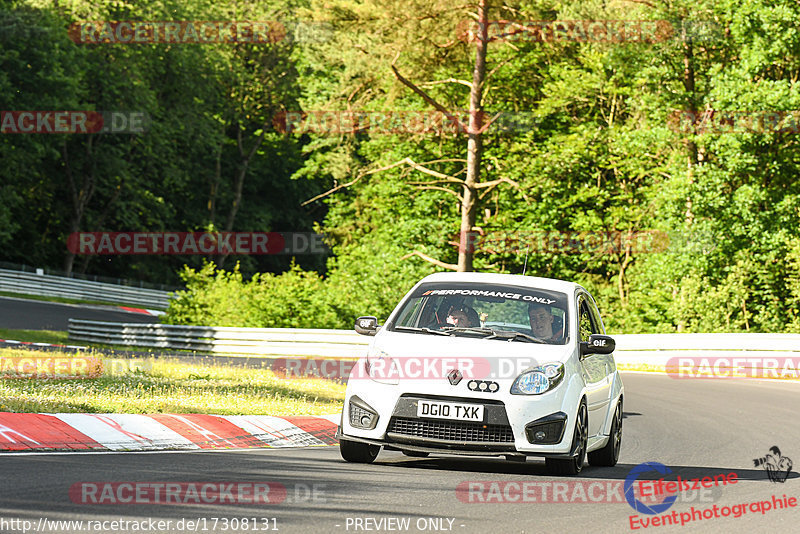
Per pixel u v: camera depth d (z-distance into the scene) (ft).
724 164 453.17
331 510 85.87
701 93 469.16
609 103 551.59
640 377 306.55
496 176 542.57
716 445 156.87
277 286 474.08
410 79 482.69
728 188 459.73
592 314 135.95
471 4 453.99
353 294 475.31
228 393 192.95
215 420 146.82
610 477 118.11
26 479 92.99
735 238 449.48
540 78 555.28
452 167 557.33
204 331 414.62
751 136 435.94
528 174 528.22
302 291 469.98
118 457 113.91
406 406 112.78
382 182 576.61
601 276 559.79
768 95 430.20
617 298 531.09
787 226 444.14
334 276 517.14
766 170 456.04
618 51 470.80
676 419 196.03
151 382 205.16
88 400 157.58
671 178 460.55
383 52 466.29
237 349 410.11
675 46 457.68
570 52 542.98
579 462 117.29
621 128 512.22
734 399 236.22
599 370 129.18
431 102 465.47
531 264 552.41
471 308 126.31
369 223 598.34
